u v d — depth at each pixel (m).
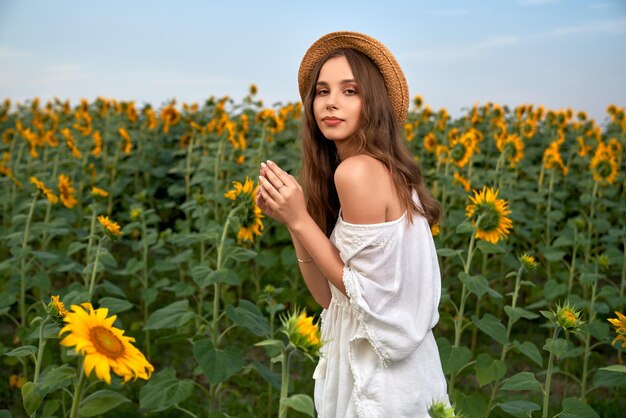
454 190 5.14
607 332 3.39
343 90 2.01
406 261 1.90
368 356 1.90
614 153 6.53
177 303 2.80
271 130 5.82
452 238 4.96
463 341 4.60
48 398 3.31
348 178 1.86
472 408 2.80
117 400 1.73
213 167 5.39
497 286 5.26
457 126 8.58
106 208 6.41
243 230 2.84
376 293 1.84
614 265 5.49
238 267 4.64
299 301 4.76
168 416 3.34
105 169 7.02
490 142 7.48
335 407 1.99
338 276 1.90
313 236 1.91
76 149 6.18
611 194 5.69
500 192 5.30
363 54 2.07
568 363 4.18
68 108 9.16
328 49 2.14
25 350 2.15
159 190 7.53
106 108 8.84
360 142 1.98
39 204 4.64
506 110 8.87
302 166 2.25
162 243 4.16
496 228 2.98
